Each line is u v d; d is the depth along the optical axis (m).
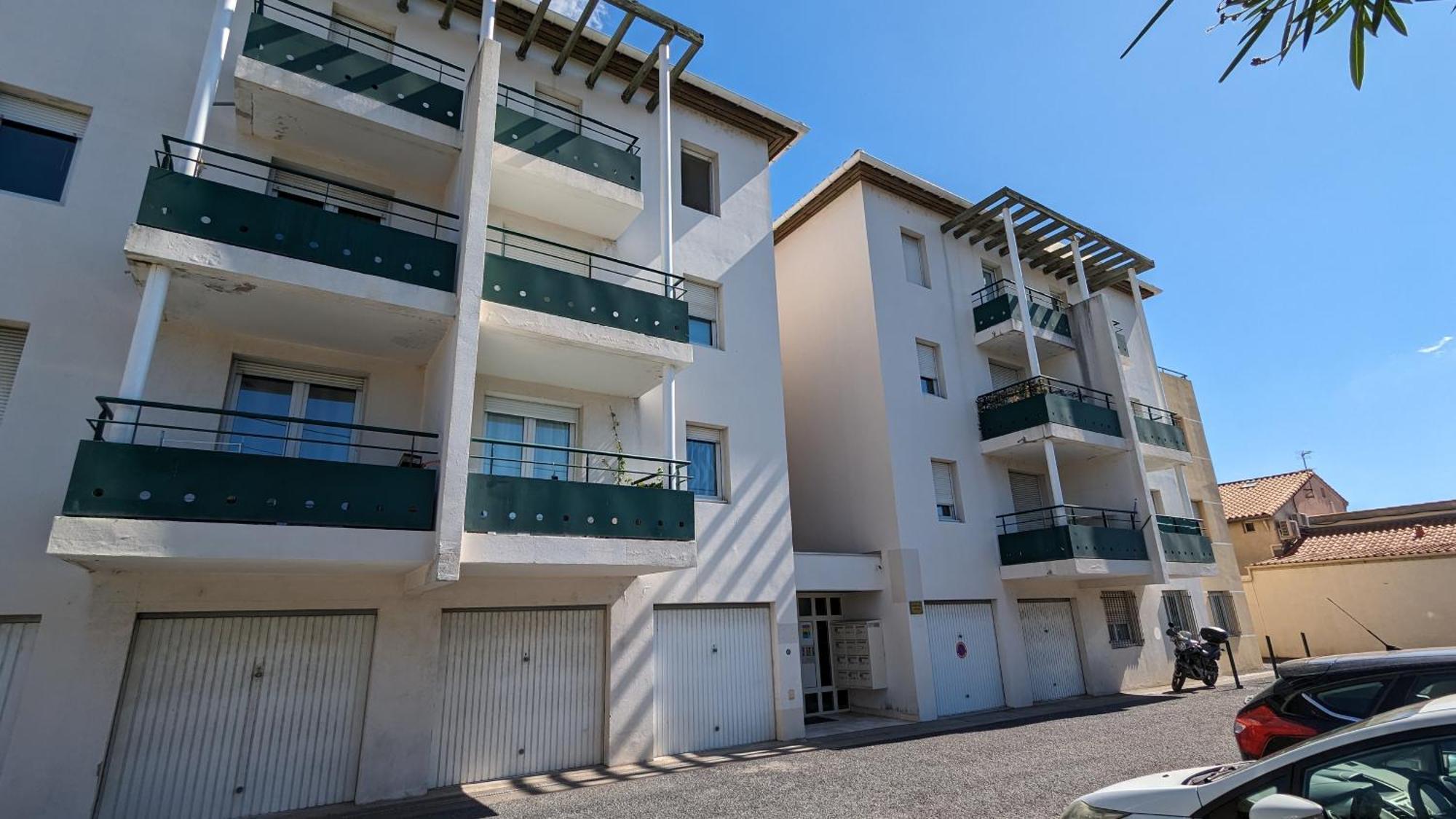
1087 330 16.88
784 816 6.62
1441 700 3.12
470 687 8.61
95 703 6.64
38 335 7.22
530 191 10.22
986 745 9.68
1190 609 18.03
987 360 16.58
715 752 9.99
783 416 12.53
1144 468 15.45
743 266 12.91
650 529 8.69
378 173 9.60
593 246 11.30
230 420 8.10
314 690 7.72
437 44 10.62
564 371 9.92
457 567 7.09
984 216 16.62
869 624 13.23
